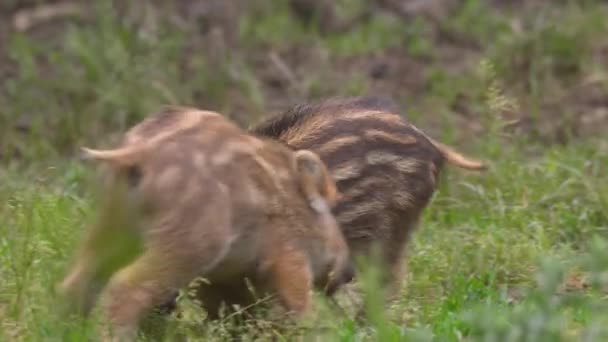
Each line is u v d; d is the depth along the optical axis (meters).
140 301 11.38
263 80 22.17
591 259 13.17
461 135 19.91
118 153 11.30
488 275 14.38
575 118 20.67
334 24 24.12
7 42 22.88
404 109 20.98
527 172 17.28
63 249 13.28
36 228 13.77
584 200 16.55
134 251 11.71
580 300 12.73
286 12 24.38
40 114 20.59
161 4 23.39
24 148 19.58
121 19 22.64
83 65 21.61
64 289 11.96
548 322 11.45
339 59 23.00
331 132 13.38
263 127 13.58
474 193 16.70
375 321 12.21
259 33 23.59
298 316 12.05
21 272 12.88
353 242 13.45
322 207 12.32
